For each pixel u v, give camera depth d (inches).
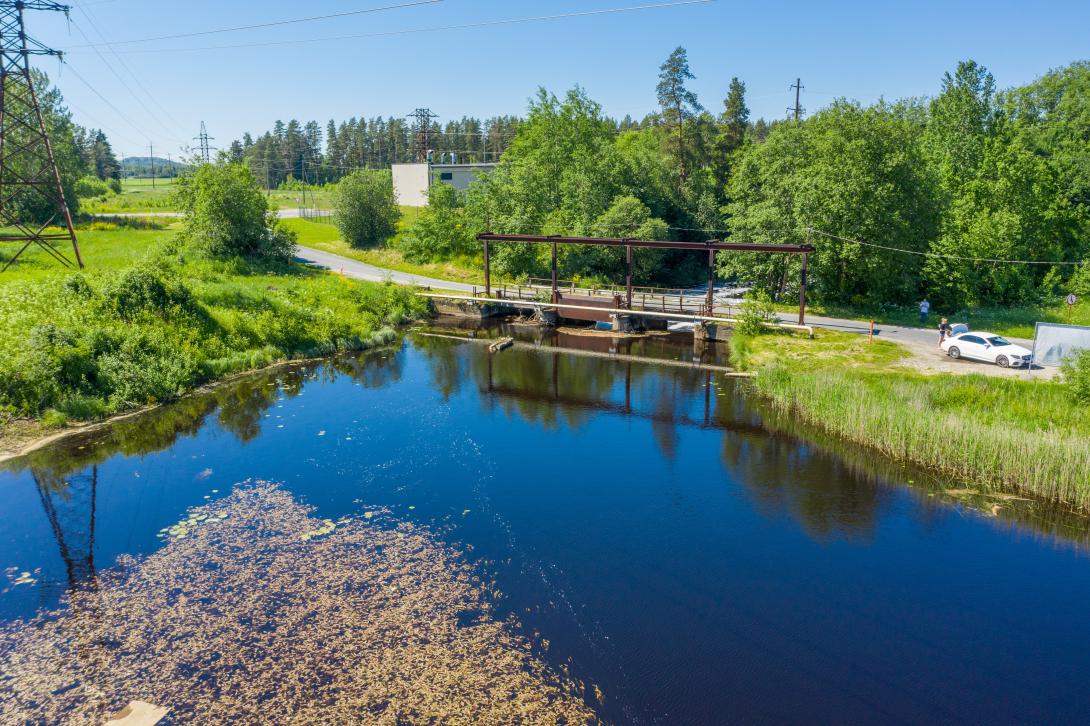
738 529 643.5
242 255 2018.9
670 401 1085.1
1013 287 1681.8
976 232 1611.7
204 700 405.4
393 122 7194.9
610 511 681.6
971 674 436.5
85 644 463.5
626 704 401.7
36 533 630.5
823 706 404.5
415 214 3211.1
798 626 487.2
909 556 592.4
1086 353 871.7
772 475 779.4
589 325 1747.0
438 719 386.6
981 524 653.3
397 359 1381.6
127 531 631.8
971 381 978.1
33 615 500.7
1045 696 416.8
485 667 433.7
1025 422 808.9
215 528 636.7
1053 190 1962.4
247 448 855.1
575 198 2383.1
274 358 1312.7
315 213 3666.3
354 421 970.7
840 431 909.8
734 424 967.6
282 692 410.9
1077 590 538.6
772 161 1893.5
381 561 573.9
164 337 1170.0
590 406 1063.6
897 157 1507.1
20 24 1396.4
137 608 506.6
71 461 807.7
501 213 2431.1
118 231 2313.0
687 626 484.1
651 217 2320.4
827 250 1579.7
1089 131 2647.6
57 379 975.6
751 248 1428.4
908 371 1071.0
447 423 969.5
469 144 6830.7
